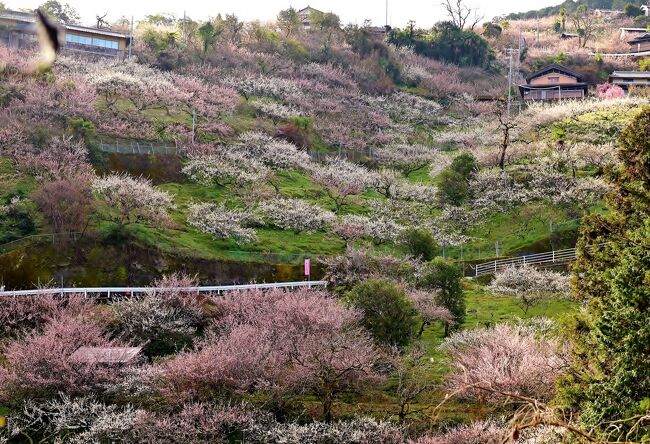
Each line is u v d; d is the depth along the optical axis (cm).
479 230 6309
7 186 5481
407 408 3453
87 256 4950
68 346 3634
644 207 2978
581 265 3086
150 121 7450
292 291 4603
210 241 5531
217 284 5088
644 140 3219
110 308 4338
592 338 2442
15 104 6512
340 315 3894
